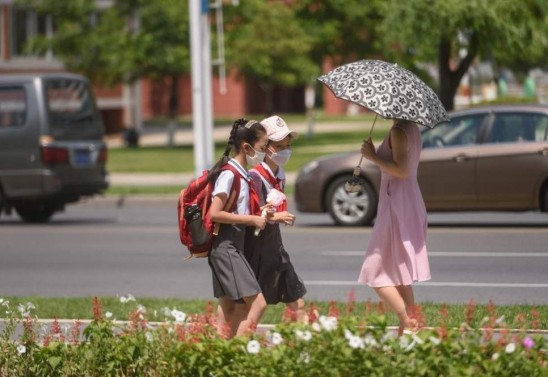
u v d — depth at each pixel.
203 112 65.62
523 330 18.95
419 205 22.52
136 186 71.50
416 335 18.02
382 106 21.44
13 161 53.78
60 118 54.28
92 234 49.38
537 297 31.17
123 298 21.84
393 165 22.19
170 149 112.75
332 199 48.66
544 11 68.88
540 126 45.16
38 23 125.62
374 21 115.62
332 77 22.23
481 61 83.56
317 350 17.47
